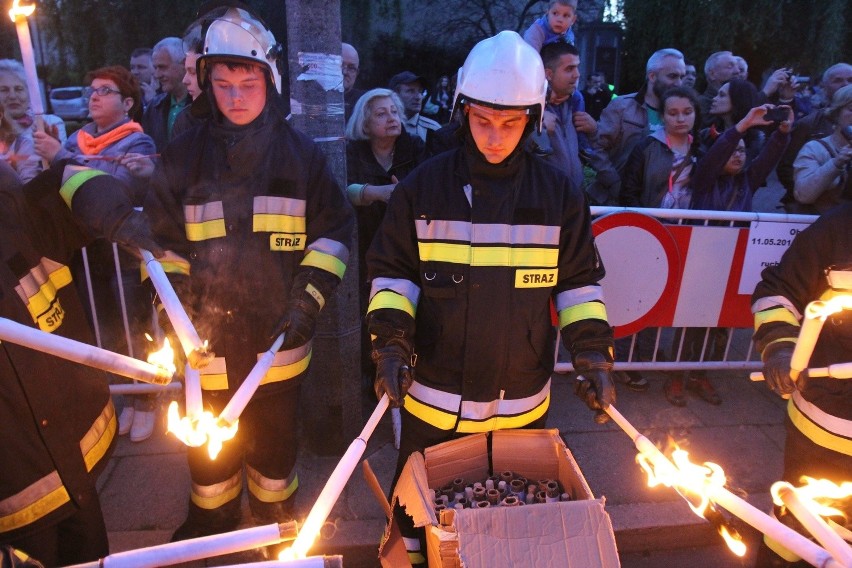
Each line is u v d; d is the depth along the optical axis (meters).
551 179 2.11
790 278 2.27
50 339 1.54
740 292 4.04
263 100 2.30
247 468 2.69
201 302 2.36
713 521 1.62
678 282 3.96
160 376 1.72
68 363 2.01
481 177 2.05
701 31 14.83
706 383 4.15
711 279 4.00
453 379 2.14
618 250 3.84
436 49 16.83
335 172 3.21
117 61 12.05
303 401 3.42
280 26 9.57
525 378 2.16
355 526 2.99
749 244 3.97
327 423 3.44
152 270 1.99
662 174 4.20
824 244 2.20
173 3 11.73
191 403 1.86
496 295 2.05
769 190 10.73
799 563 2.37
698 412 4.02
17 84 3.71
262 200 2.34
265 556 2.71
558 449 2.13
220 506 2.63
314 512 1.48
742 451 3.62
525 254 2.05
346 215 2.48
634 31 15.98
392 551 2.17
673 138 4.21
